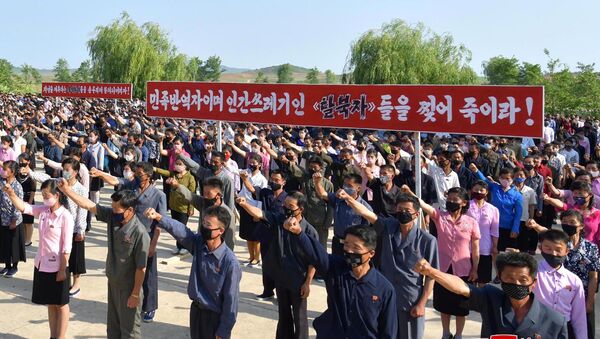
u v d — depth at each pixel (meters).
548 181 7.05
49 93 22.86
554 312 2.99
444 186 7.85
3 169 7.03
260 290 6.90
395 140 12.62
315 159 7.11
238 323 5.89
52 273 5.04
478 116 6.04
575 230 4.25
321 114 7.62
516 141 13.47
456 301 5.01
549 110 33.81
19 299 6.48
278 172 6.67
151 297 5.83
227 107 8.96
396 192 6.96
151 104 10.15
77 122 18.78
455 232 5.23
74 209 6.37
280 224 4.78
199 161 12.57
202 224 4.13
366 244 3.35
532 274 2.89
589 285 4.21
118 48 34.91
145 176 5.89
